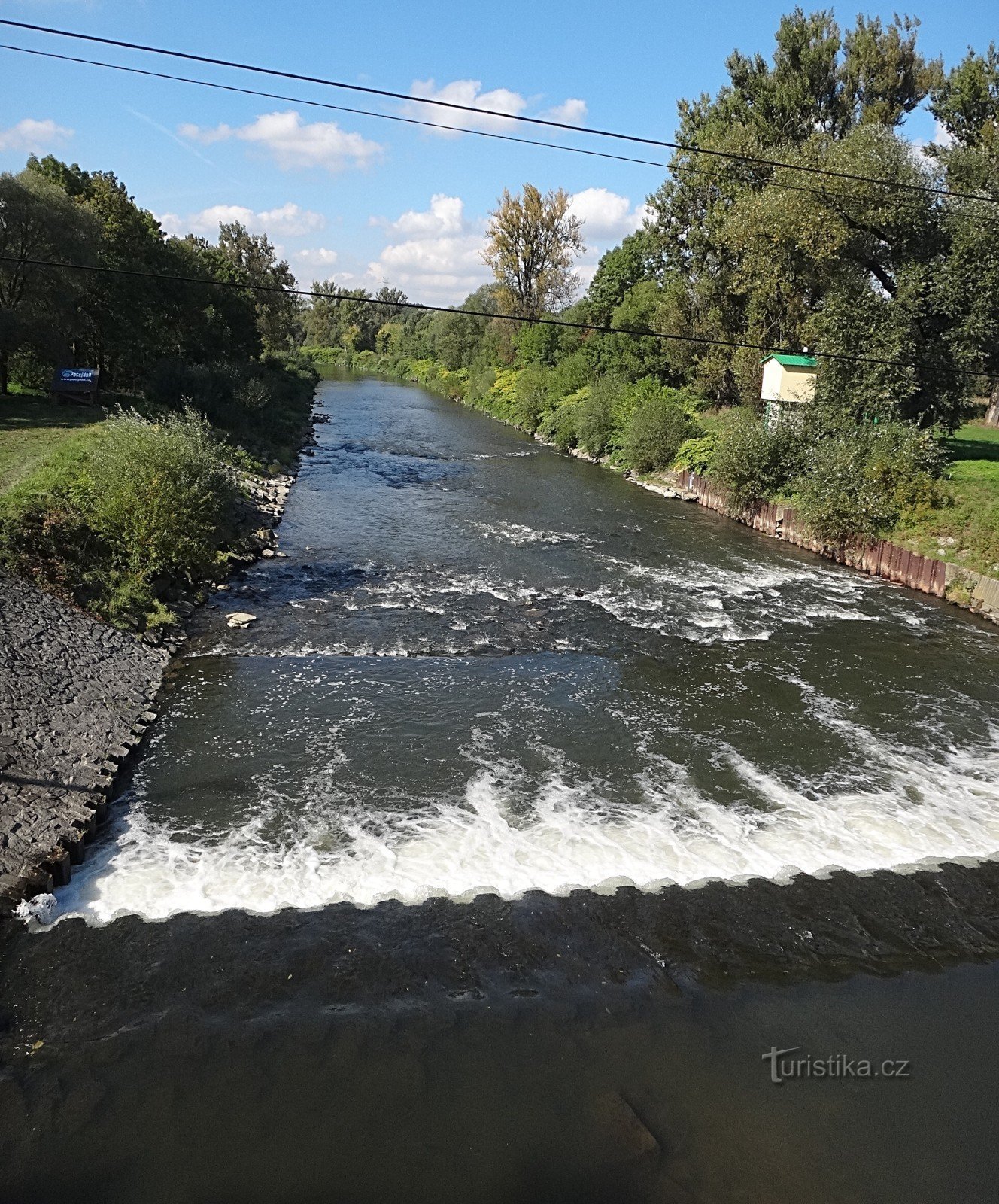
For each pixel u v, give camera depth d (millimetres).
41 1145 6211
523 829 10547
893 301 26516
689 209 46188
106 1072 6859
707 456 34094
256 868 9570
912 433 24641
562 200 65688
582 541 26375
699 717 14102
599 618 19031
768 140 40062
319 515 28500
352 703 14125
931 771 12570
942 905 9438
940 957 8633
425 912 8930
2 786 9953
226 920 8695
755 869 9938
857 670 16469
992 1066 7305
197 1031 7289
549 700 14547
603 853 10109
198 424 24344
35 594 14836
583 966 8250
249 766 11922
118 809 10750
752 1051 7336
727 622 19078
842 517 24609
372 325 139125
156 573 18531
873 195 25312
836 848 10453
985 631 19125
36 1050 7043
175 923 8641
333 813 10766
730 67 42438
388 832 10359
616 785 11742
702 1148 6371
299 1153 6227
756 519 29469
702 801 11406
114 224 37438
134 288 36406
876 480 24312
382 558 23297
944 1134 6602
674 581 22344
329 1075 6898
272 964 8102
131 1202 5812
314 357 138625
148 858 9711
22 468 20562
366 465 39344
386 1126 6469
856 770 12492
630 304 51781
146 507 18969
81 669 13477
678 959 8406
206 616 18141
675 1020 7645
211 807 10828
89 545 17672
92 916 8695
